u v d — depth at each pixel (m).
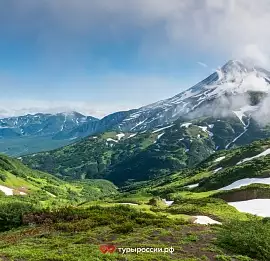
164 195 132.50
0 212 51.62
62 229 40.78
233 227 34.62
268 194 91.25
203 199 84.44
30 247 30.45
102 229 38.31
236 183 118.06
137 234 34.84
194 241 32.16
